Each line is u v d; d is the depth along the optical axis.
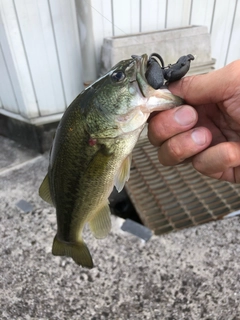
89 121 0.13
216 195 0.27
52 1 0.27
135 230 0.24
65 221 0.16
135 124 0.14
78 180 0.14
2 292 0.21
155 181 0.29
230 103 0.15
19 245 0.24
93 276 0.21
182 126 0.14
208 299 0.20
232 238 0.23
